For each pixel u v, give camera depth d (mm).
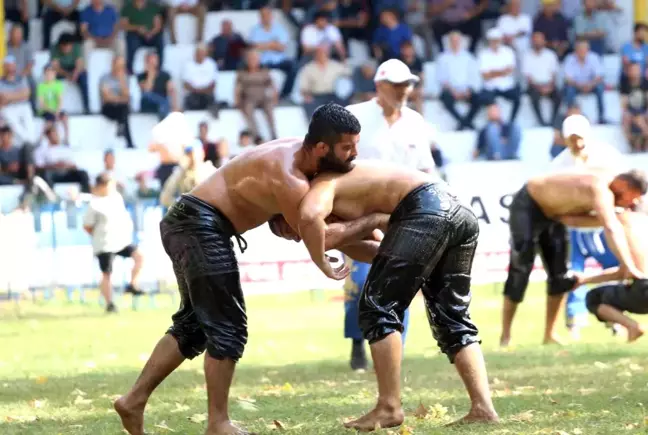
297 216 9797
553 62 37875
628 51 37812
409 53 36562
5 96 36625
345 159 9852
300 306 28672
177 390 14125
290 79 37438
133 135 37281
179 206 10008
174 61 38594
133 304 29000
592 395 12492
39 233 29484
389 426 10016
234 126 37000
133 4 37656
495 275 28531
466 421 10250
